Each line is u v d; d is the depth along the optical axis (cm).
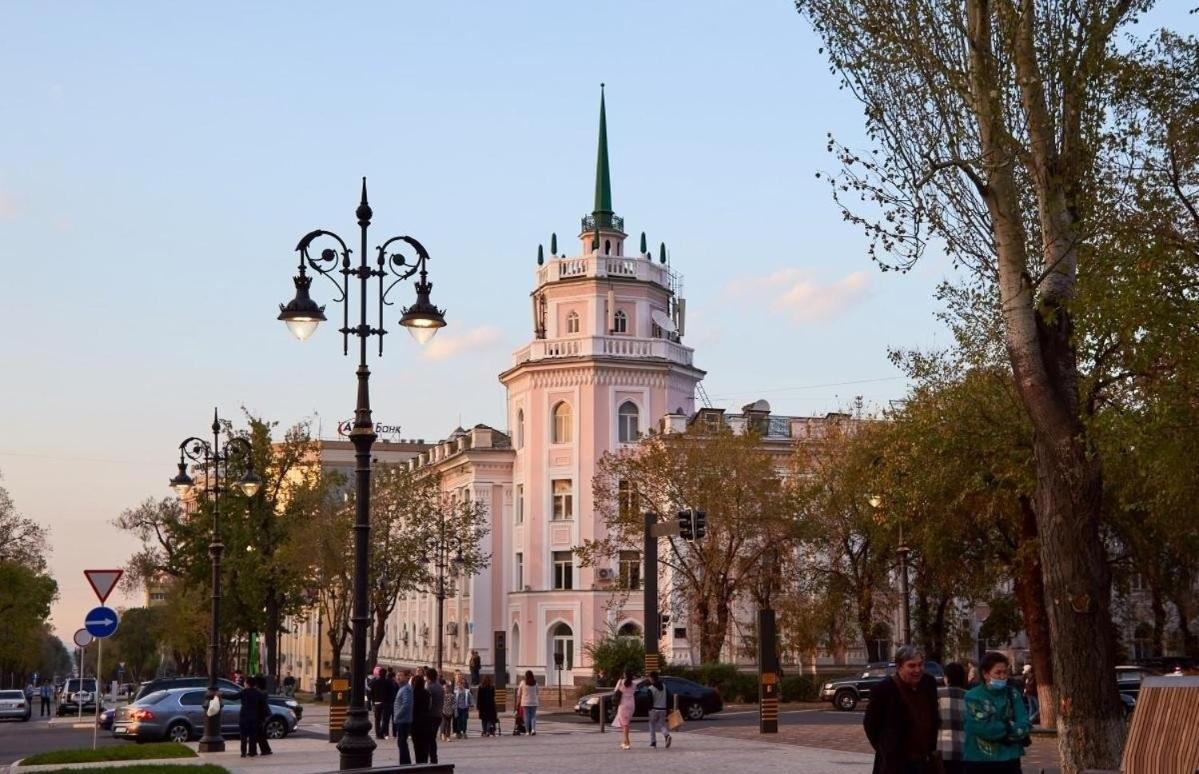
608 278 7325
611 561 7012
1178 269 2122
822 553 5944
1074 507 1666
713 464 5675
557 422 7281
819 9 1811
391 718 3772
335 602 6588
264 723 3039
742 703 5403
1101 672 1622
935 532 3672
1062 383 1708
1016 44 1723
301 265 1997
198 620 7575
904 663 1098
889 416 4400
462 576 7594
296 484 6438
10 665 10819
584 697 4791
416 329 2031
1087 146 1744
